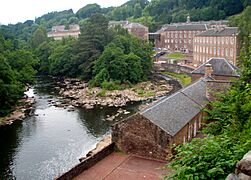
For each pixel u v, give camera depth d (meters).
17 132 58.03
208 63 67.88
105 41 116.62
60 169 42.81
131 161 34.34
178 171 10.73
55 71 126.00
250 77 19.41
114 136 36.81
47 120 65.44
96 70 104.38
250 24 94.31
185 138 39.09
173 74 120.81
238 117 16.81
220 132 19.48
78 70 119.81
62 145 51.31
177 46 172.00
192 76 69.25
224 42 106.88
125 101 82.88
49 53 134.50
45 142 52.78
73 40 133.38
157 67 129.88
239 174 8.86
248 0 166.12
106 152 35.81
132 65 103.00
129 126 35.78
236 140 14.24
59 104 79.50
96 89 96.31
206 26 155.38
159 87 99.31
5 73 67.38
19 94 76.19
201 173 10.55
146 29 181.00
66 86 105.06
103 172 31.86
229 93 20.16
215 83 48.53
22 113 70.75
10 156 47.38
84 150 49.12
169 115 38.12
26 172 42.22
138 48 111.38
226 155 10.95
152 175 31.08
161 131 34.12
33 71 88.75
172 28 174.75
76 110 73.88
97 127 60.50
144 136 35.12
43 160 45.78
